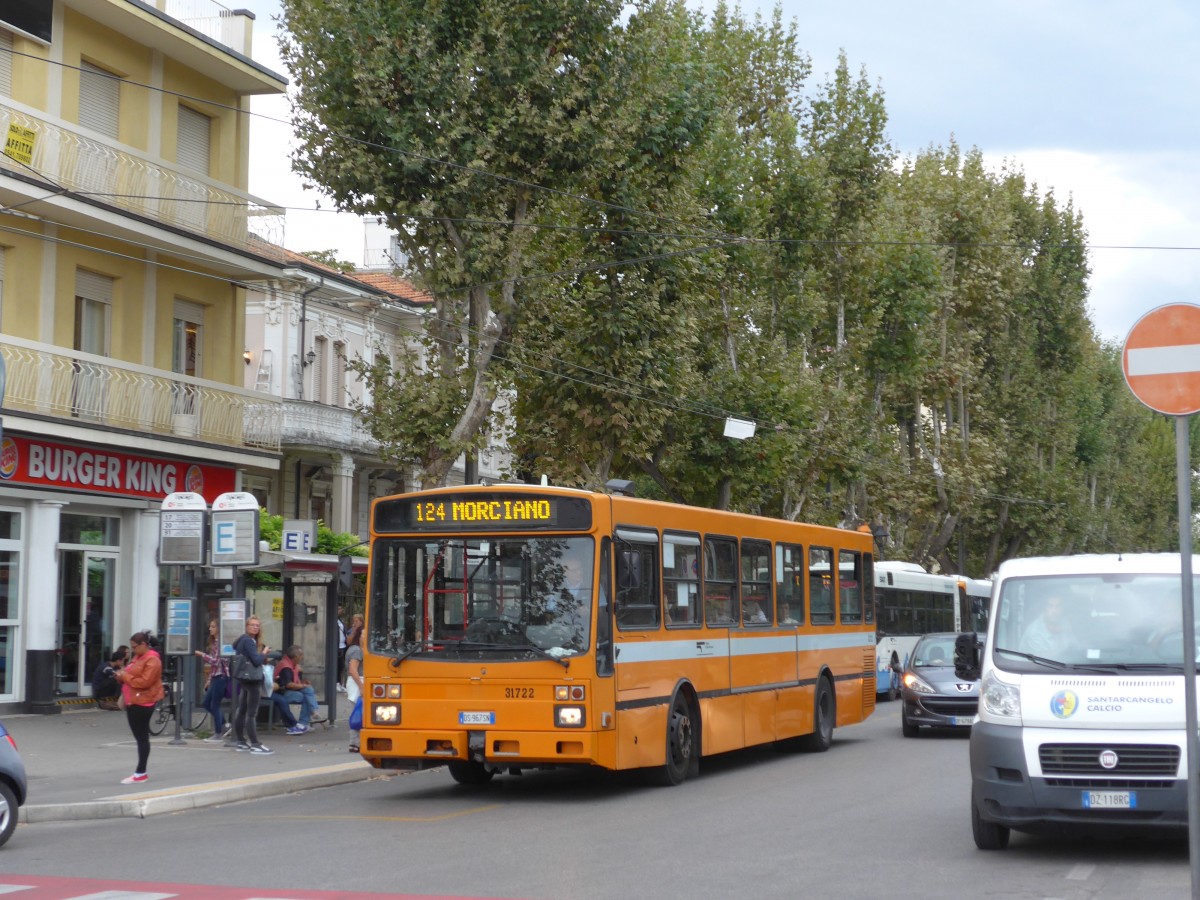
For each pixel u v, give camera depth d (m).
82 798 15.54
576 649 15.11
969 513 56.44
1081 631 11.59
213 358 32.59
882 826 13.31
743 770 19.16
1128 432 83.81
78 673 28.23
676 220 30.84
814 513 44.19
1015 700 11.12
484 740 15.19
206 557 22.33
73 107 28.45
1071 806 10.72
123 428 28.34
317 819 14.30
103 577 29.08
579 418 30.50
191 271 30.98
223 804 16.19
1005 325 59.62
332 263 39.53
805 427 37.72
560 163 26.22
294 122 26.00
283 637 24.86
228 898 9.66
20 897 9.86
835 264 42.88
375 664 15.74
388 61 25.23
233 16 33.59
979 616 45.62
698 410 36.22
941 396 53.03
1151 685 10.90
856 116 42.53
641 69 27.31
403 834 12.95
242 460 31.80
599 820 13.88
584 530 15.38
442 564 15.71
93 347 29.44
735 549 19.30
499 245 25.55
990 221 51.78
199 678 24.09
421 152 25.20
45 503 27.00
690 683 17.42
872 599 25.34
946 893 9.76
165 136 31.00
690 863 11.12
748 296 38.78
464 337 28.31
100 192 27.50
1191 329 8.57
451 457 26.61
